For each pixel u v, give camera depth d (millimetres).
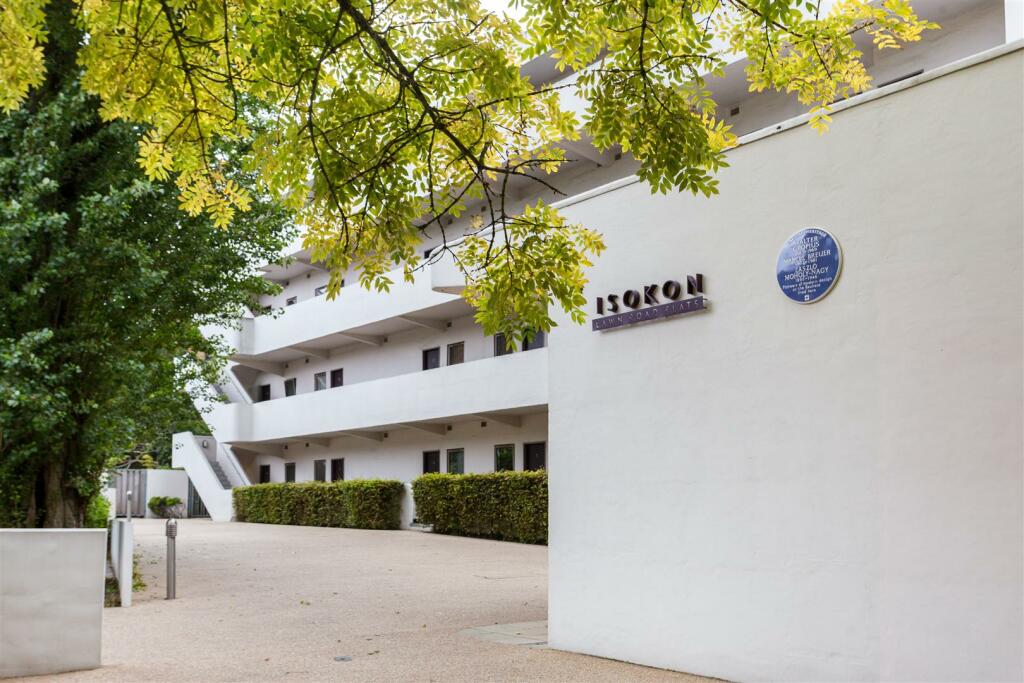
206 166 7262
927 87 6746
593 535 8945
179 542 23766
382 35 6395
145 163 7125
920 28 6316
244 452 38844
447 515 24578
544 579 15242
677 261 8453
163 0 6102
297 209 6680
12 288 13531
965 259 6418
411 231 6453
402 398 27125
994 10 14562
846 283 7102
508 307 6785
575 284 6898
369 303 28906
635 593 8461
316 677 7816
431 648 9188
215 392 36594
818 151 7391
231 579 15742
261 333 35000
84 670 8133
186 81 6684
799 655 7094
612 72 6203
